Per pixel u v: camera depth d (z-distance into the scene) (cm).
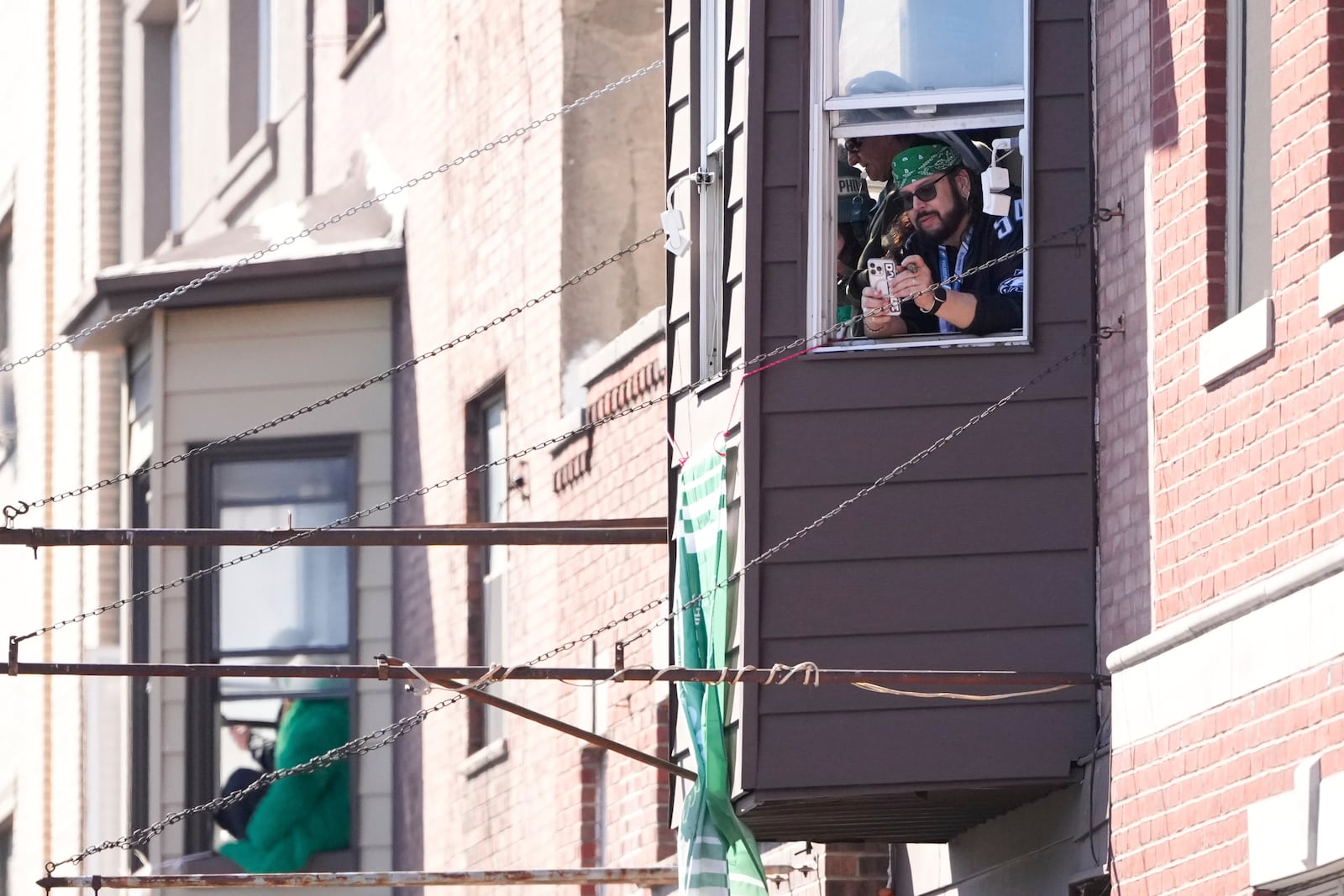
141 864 8006
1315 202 3008
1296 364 3033
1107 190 3622
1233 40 3322
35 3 10225
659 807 5444
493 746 6650
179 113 9219
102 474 8719
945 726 3569
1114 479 3528
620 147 6556
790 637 3612
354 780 7744
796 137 3791
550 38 6644
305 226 8012
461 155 7288
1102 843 3478
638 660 5550
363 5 8325
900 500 3638
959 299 3756
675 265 4312
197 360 8075
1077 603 3562
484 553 7012
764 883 3719
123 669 3447
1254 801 3038
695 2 4325
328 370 7925
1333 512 2923
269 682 7938
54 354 9506
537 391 6538
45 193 9875
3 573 9769
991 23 3769
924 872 4409
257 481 7994
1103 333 3578
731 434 3800
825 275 3747
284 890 7706
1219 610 3130
